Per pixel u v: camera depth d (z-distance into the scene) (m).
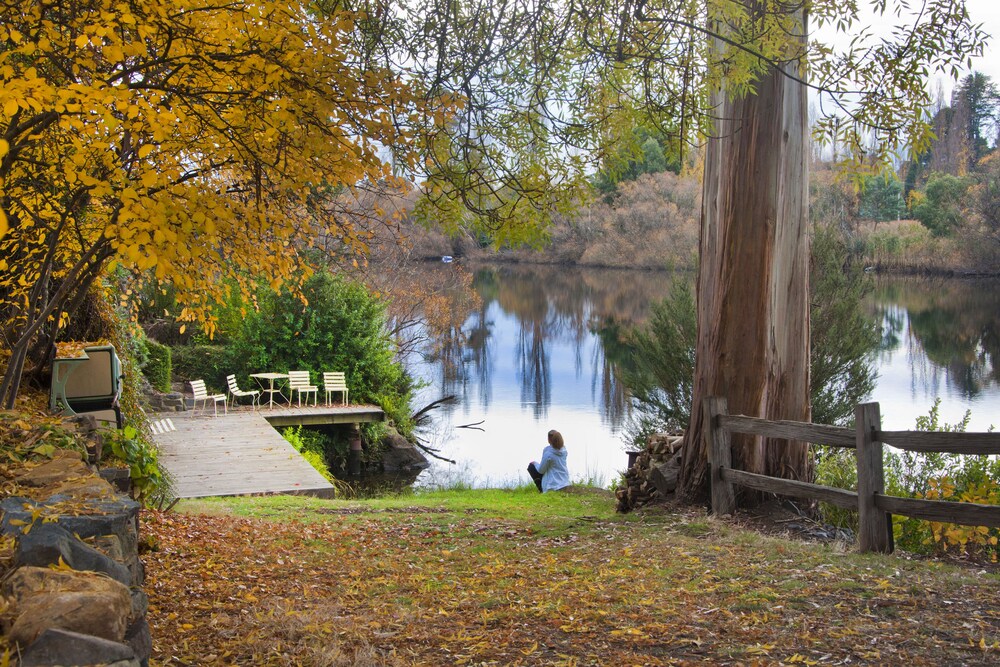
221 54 4.30
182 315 6.39
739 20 6.46
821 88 6.11
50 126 5.04
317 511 10.28
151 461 7.20
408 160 4.65
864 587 5.00
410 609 5.11
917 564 5.59
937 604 4.59
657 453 9.61
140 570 3.63
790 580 5.28
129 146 5.11
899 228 54.31
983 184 53.09
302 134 4.50
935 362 31.75
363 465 19.64
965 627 4.19
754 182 8.50
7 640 2.21
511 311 49.56
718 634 4.30
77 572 2.55
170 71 4.74
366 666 3.96
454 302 34.56
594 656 4.05
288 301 21.39
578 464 19.17
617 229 47.50
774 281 8.58
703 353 8.89
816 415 16.22
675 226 44.59
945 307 44.25
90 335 9.64
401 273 28.08
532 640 4.37
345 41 4.51
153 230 3.93
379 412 19.64
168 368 20.06
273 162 4.97
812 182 34.31
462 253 47.03
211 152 5.21
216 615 4.82
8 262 6.82
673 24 5.97
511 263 66.12
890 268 54.03
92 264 6.26
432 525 8.86
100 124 4.24
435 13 5.50
